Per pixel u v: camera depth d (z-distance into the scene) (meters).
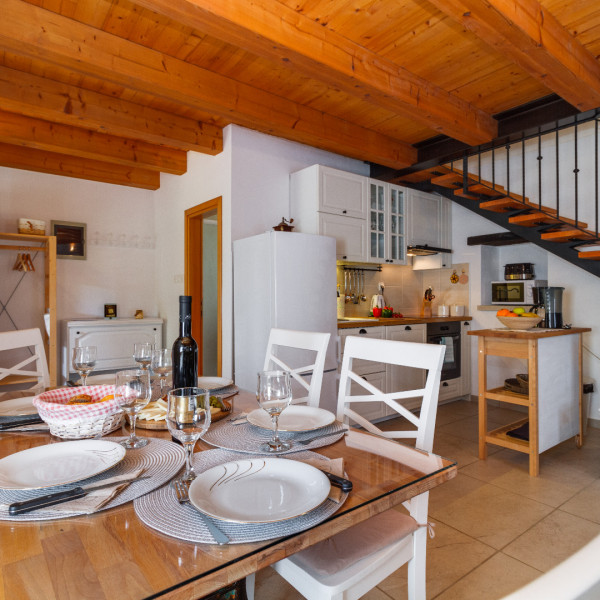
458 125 3.18
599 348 3.76
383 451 1.00
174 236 4.58
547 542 1.93
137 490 0.77
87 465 0.87
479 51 2.60
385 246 4.20
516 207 3.90
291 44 2.15
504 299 4.46
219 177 3.72
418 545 1.20
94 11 2.21
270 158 3.80
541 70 2.38
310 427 1.13
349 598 1.00
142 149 4.03
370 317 4.67
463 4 1.83
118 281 4.85
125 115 3.21
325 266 3.31
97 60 2.35
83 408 1.04
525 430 2.99
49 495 0.72
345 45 2.42
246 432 1.13
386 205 4.23
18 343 1.97
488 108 3.35
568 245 3.64
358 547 1.09
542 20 2.15
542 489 2.48
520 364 4.36
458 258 4.86
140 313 4.78
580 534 2.00
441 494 2.42
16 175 4.26
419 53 2.60
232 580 0.57
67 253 4.52
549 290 3.23
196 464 0.90
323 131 3.47
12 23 2.08
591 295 3.82
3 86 2.75
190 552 0.60
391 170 4.40
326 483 0.74
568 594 0.24
